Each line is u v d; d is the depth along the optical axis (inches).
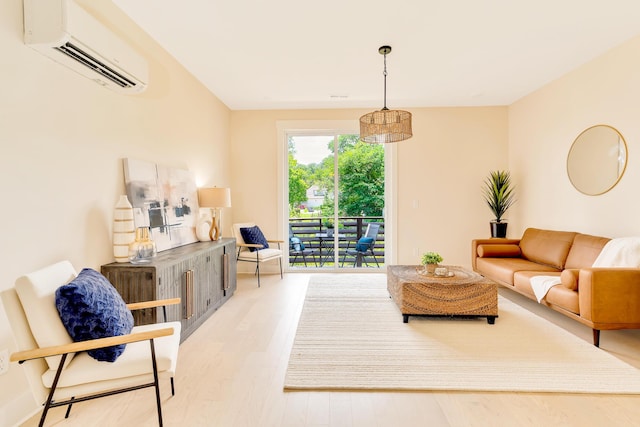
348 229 200.2
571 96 139.6
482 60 128.5
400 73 140.7
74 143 78.0
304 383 75.3
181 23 101.2
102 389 54.7
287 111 193.0
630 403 67.9
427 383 75.2
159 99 115.0
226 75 142.1
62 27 64.7
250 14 96.5
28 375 52.2
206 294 119.0
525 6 93.0
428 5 92.5
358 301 138.6
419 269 136.3
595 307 91.4
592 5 92.7
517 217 181.2
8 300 51.6
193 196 138.9
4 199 61.8
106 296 60.7
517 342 97.0
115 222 90.0
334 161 197.5
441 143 189.2
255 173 194.2
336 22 101.0
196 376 79.2
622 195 117.0
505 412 65.2
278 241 182.2
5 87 61.9
